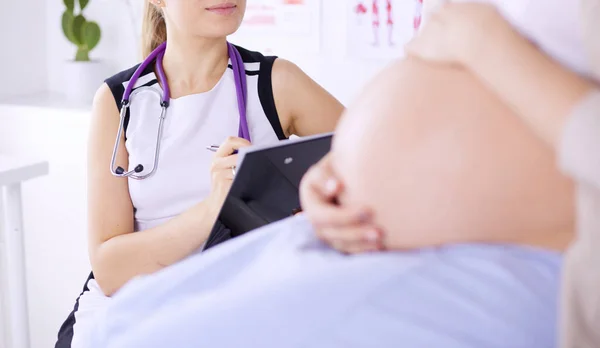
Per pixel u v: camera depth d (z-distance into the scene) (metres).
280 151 0.96
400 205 0.59
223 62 1.51
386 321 0.52
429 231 0.58
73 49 2.71
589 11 0.53
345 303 0.54
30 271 2.45
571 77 0.50
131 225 1.46
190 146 1.44
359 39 2.21
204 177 1.43
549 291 0.53
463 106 0.57
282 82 1.53
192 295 0.68
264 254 0.67
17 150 2.39
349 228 0.61
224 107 1.48
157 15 1.61
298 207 1.06
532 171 0.55
